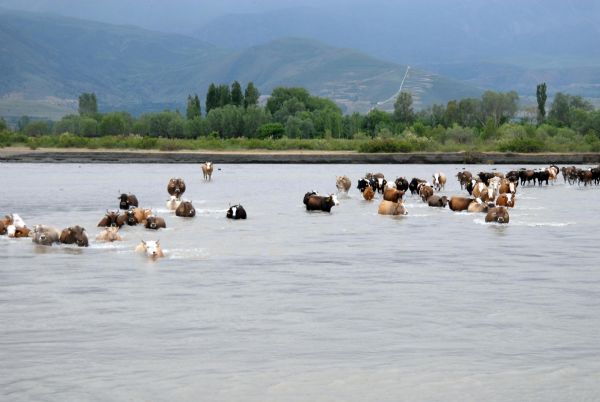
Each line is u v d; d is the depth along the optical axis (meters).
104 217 44.12
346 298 24.27
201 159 141.75
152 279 27.42
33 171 109.06
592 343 19.12
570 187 81.69
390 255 33.12
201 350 18.53
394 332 20.16
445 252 33.97
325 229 42.31
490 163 140.12
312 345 18.95
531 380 16.34
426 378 16.48
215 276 28.05
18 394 15.52
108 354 18.20
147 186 78.44
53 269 29.39
